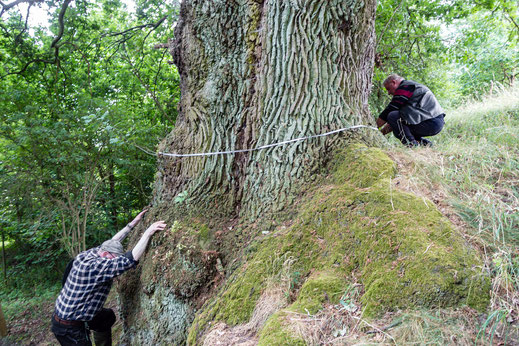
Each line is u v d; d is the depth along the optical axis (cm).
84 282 297
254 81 314
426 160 281
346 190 251
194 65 339
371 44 351
